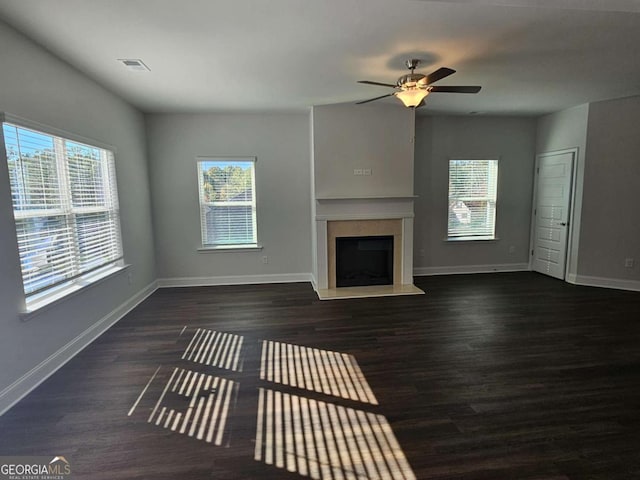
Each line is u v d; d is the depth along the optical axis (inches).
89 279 142.6
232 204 222.8
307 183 225.1
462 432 85.2
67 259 128.7
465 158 238.7
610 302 182.1
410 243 211.6
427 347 132.1
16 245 100.7
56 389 105.7
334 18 98.3
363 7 92.7
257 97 177.2
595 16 99.0
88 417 92.0
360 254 212.8
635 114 191.3
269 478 72.5
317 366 118.7
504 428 86.4
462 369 115.6
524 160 245.0
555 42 116.5
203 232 222.1
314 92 169.6
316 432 86.0
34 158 111.3
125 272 174.1
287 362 121.7
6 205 97.3
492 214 246.8
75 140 131.0
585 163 206.7
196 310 177.0
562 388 103.9
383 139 203.8
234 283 227.3
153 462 76.5
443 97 186.7
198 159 214.5
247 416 92.4
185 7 91.4
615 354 125.1
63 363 121.3
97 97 151.3
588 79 157.0
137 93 167.0
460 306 178.5
